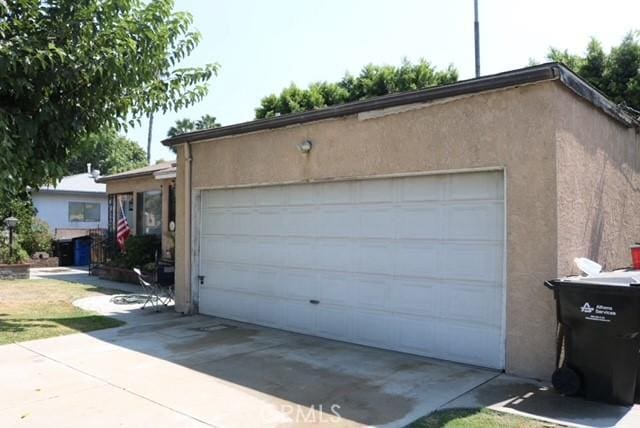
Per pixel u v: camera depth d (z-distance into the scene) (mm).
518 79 5223
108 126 8805
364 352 6520
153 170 14836
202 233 9500
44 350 6637
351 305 7078
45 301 10812
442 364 5906
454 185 6051
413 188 6438
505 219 5504
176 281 9734
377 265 6789
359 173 6848
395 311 6590
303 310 7695
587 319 4527
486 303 5754
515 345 5395
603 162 6398
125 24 7848
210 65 9258
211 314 9258
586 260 5270
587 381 4598
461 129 5824
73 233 22156
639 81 14633
